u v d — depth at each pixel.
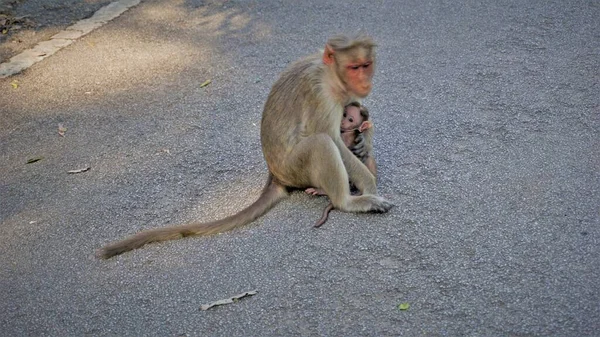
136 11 12.21
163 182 7.61
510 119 8.16
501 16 10.98
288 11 11.77
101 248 6.65
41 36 11.41
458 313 5.49
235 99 9.23
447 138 7.86
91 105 9.41
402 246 6.27
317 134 6.58
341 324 5.51
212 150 8.12
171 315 5.78
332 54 6.43
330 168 6.57
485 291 5.67
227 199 7.23
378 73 9.51
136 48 10.89
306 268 6.12
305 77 6.63
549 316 5.37
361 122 6.91
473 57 9.76
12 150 8.55
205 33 11.23
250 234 6.61
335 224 6.62
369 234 6.45
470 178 7.12
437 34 10.55
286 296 5.84
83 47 11.01
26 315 5.95
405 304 5.62
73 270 6.42
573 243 6.11
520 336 5.22
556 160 7.31
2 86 10.02
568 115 8.14
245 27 11.33
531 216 6.49
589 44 9.89
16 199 7.58
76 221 7.10
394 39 10.48
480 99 8.65
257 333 5.51
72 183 7.76
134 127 8.80
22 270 6.49
